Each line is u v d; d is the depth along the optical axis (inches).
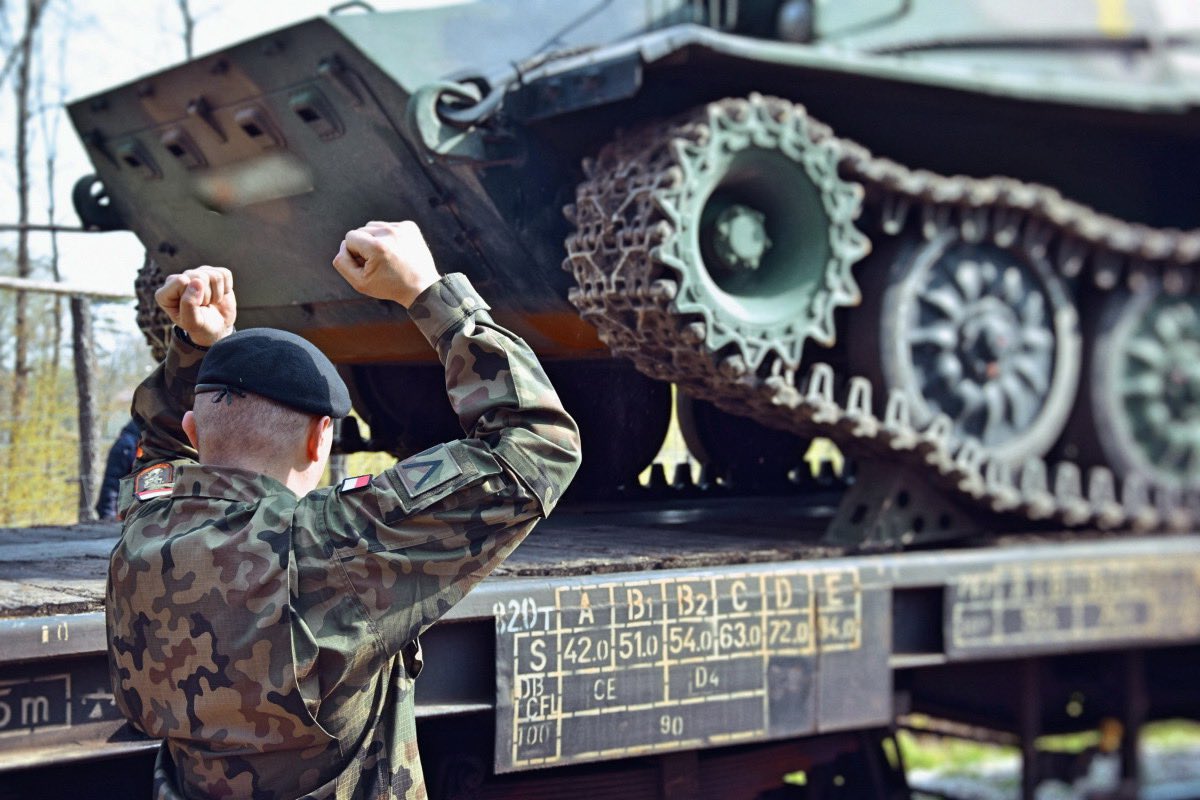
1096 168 255.0
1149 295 236.2
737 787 159.0
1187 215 276.2
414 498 81.7
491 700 131.2
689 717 141.9
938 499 201.2
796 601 152.1
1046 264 221.9
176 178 231.0
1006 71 212.1
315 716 80.8
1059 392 223.0
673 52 171.0
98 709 111.4
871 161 192.9
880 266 205.6
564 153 191.8
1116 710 200.8
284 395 84.7
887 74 191.3
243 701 80.1
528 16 196.2
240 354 85.7
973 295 212.5
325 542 81.5
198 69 202.5
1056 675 201.5
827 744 170.2
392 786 85.3
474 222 194.5
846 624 156.7
